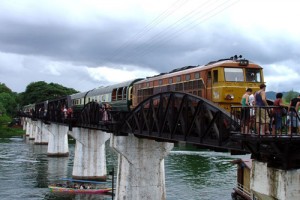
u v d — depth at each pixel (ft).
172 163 245.45
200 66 98.94
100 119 152.05
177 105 93.81
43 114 335.67
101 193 172.14
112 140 130.52
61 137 297.12
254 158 60.49
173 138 86.17
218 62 90.53
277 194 55.11
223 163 245.86
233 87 84.43
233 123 63.93
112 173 148.87
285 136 52.95
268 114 55.16
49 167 238.68
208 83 89.61
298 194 54.03
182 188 175.83
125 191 126.82
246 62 86.33
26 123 494.18
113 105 164.55
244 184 158.81
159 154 130.41
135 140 127.85
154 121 99.96
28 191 173.78
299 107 57.93
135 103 142.82
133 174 127.65
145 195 127.85
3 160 265.54
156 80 121.90
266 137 52.90
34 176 207.72
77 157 201.26
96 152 200.95
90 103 168.25
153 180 129.29
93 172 199.31
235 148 65.21
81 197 166.50
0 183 189.16
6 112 654.94
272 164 56.90
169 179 194.90
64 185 179.42
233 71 85.66
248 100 61.98
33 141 421.18
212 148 80.38
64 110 217.56
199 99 75.31
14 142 405.18
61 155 295.28
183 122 81.56
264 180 58.03
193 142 77.61
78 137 197.98
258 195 60.29
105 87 187.62
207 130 72.49
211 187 178.60
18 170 225.56
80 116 187.32
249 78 86.22
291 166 54.13
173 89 107.96
